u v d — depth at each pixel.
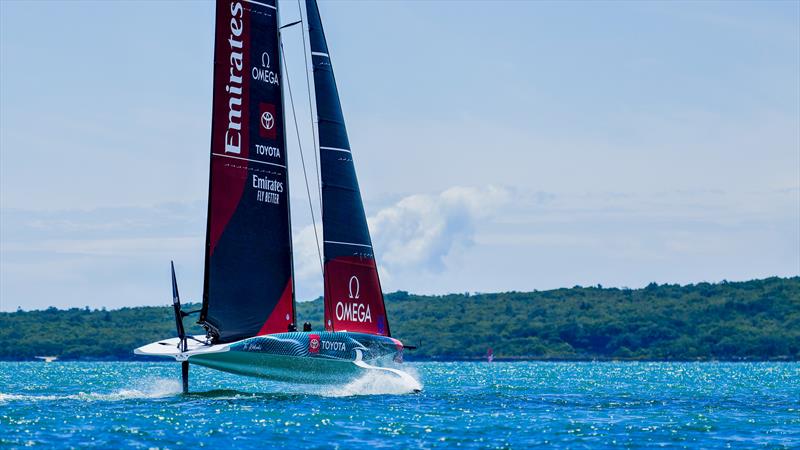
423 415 123.44
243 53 129.12
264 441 102.81
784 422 122.50
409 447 101.06
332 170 138.50
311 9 140.00
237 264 127.75
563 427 115.50
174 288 124.12
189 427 110.19
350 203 139.38
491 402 145.00
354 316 138.12
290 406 128.38
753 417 128.38
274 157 131.12
